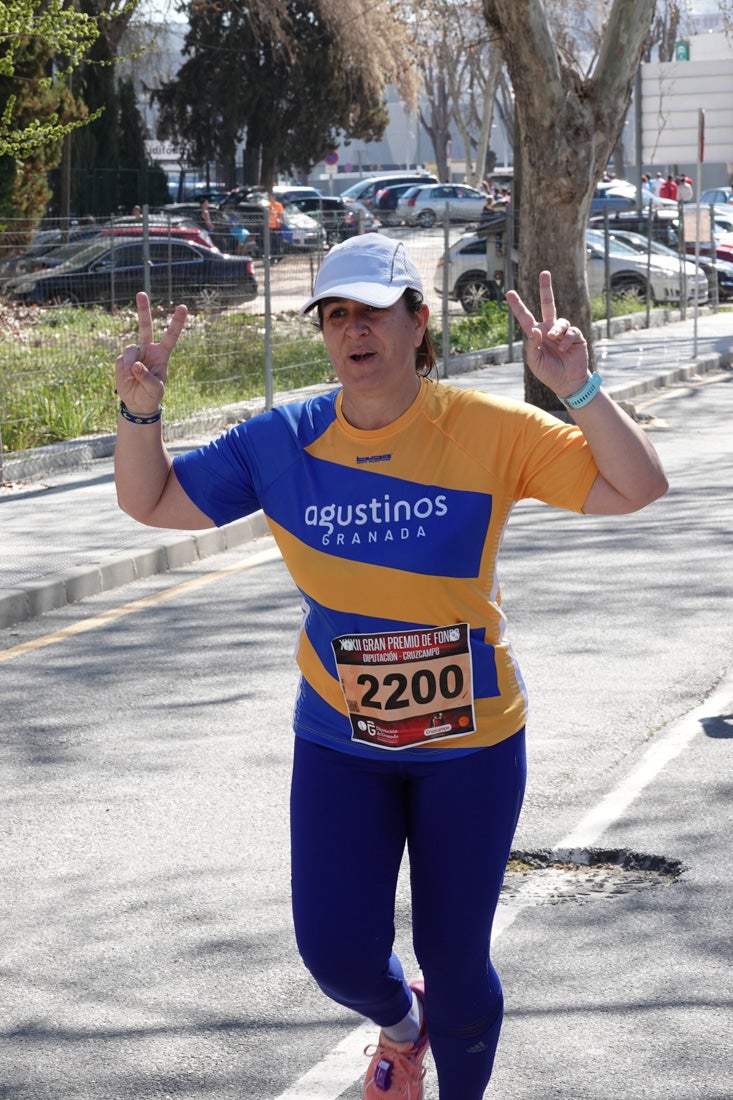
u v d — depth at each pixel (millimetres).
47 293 14430
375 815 3223
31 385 14195
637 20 15328
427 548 3115
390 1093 3441
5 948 4707
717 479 13148
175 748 6617
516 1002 4250
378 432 3141
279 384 16891
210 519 3363
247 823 5719
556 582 9555
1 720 7109
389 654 3160
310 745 3287
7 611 9016
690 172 77062
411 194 54688
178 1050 4047
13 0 15812
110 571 9992
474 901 3211
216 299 15875
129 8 16938
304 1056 3998
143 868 5316
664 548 10469
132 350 3271
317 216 17078
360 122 49500
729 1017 4113
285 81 47125
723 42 50875
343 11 45688
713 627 8344
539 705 7031
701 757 6270
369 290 3025
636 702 7035
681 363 21688
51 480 13359
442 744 3172
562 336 3027
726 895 4926
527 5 15086
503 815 3213
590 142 15625
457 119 68562
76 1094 3830
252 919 4875
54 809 5910
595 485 3107
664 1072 3846
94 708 7262
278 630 8688
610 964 4465
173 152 51062
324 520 3174
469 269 26188
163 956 4625
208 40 46625
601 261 29750
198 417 15430
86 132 40500
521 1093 3773
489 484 3135
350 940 3205
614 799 5809
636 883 5090
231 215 16250
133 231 14992
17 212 28766
